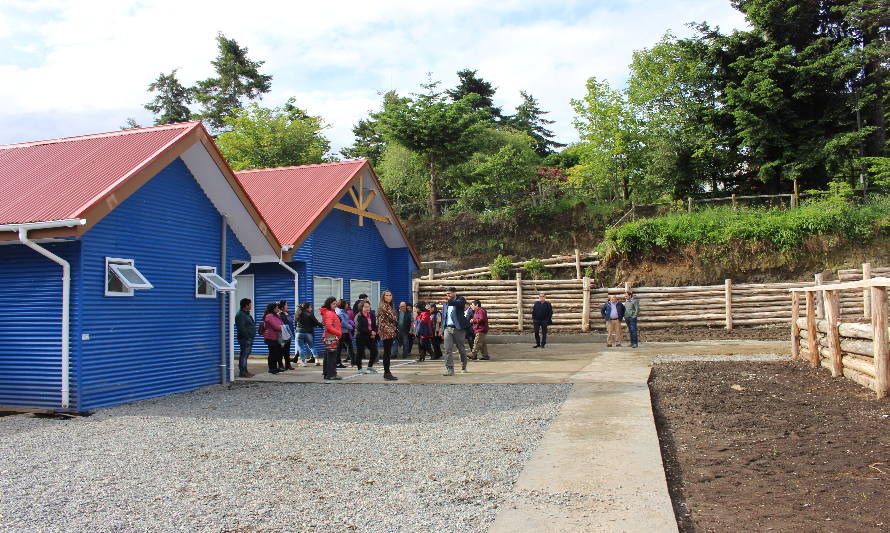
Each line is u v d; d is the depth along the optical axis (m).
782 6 28.72
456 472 5.75
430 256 30.95
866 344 9.04
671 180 31.91
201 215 12.41
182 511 4.84
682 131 31.70
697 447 6.48
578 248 29.11
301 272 16.98
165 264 11.40
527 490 5.03
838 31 30.14
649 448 6.23
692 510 4.63
